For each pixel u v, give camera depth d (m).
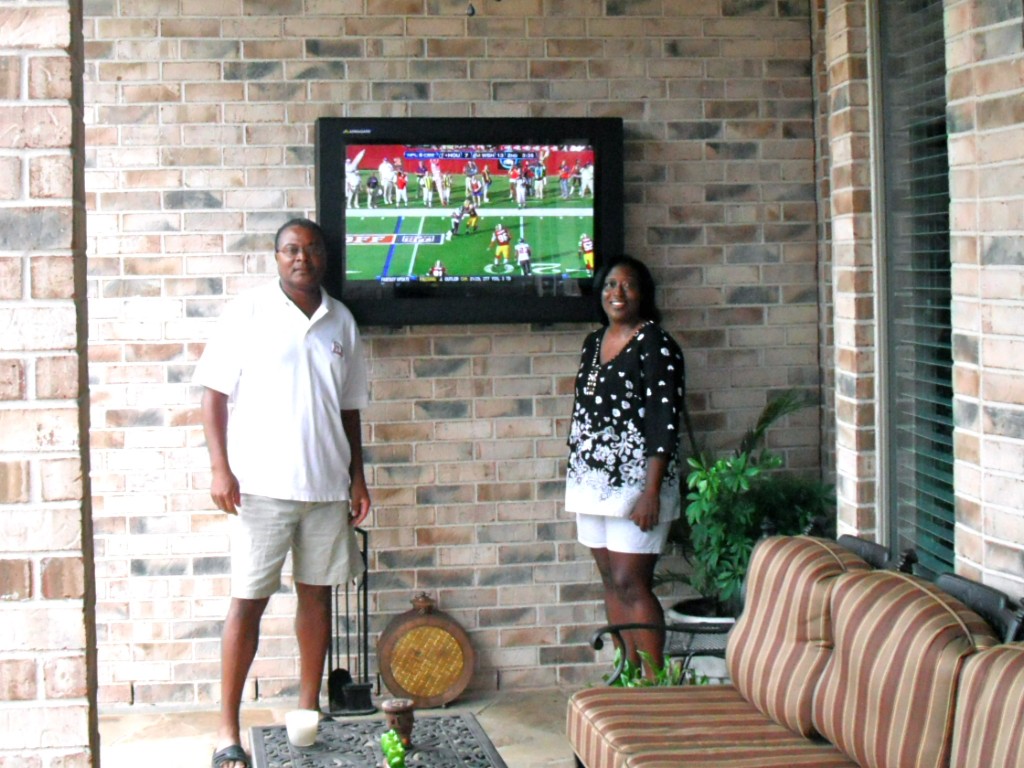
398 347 5.57
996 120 3.31
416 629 5.45
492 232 5.45
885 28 4.50
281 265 4.97
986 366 3.40
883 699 3.14
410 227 5.41
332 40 5.47
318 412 4.97
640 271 5.22
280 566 4.99
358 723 4.06
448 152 5.40
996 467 3.37
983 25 3.35
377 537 5.61
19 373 2.96
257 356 4.93
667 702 3.88
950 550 4.16
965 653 2.99
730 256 5.70
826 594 3.61
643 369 5.04
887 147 4.52
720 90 5.65
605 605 5.60
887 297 4.54
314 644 5.18
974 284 3.44
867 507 4.59
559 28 5.56
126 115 5.43
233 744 4.83
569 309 5.49
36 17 2.95
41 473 2.98
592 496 5.09
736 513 5.20
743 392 5.73
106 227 5.45
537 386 5.63
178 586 5.53
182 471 5.51
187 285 5.47
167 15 5.42
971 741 2.83
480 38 5.52
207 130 5.45
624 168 5.62
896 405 4.55
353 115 5.50
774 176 5.70
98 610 5.52
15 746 2.99
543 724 5.32
